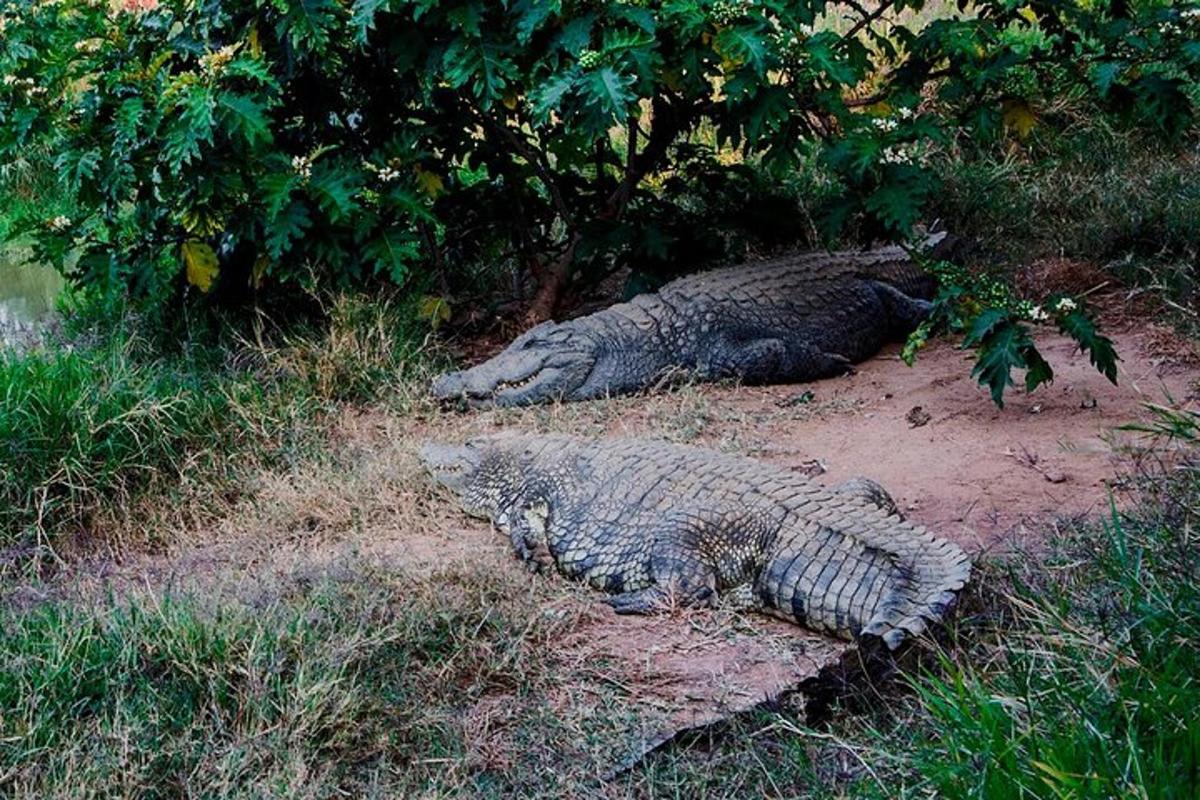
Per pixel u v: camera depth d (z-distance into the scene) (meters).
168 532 5.57
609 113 6.58
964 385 6.72
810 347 7.14
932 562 4.46
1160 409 5.28
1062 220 8.67
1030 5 7.39
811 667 4.35
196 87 6.61
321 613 4.51
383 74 7.55
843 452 6.05
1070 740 3.25
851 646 4.05
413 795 3.77
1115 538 4.50
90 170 6.77
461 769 3.89
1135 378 6.52
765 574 4.68
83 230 7.65
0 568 5.22
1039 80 7.83
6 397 5.75
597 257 7.98
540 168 7.86
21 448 5.61
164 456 5.95
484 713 4.16
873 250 8.06
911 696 3.96
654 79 6.83
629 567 4.95
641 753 3.87
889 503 5.16
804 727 3.93
